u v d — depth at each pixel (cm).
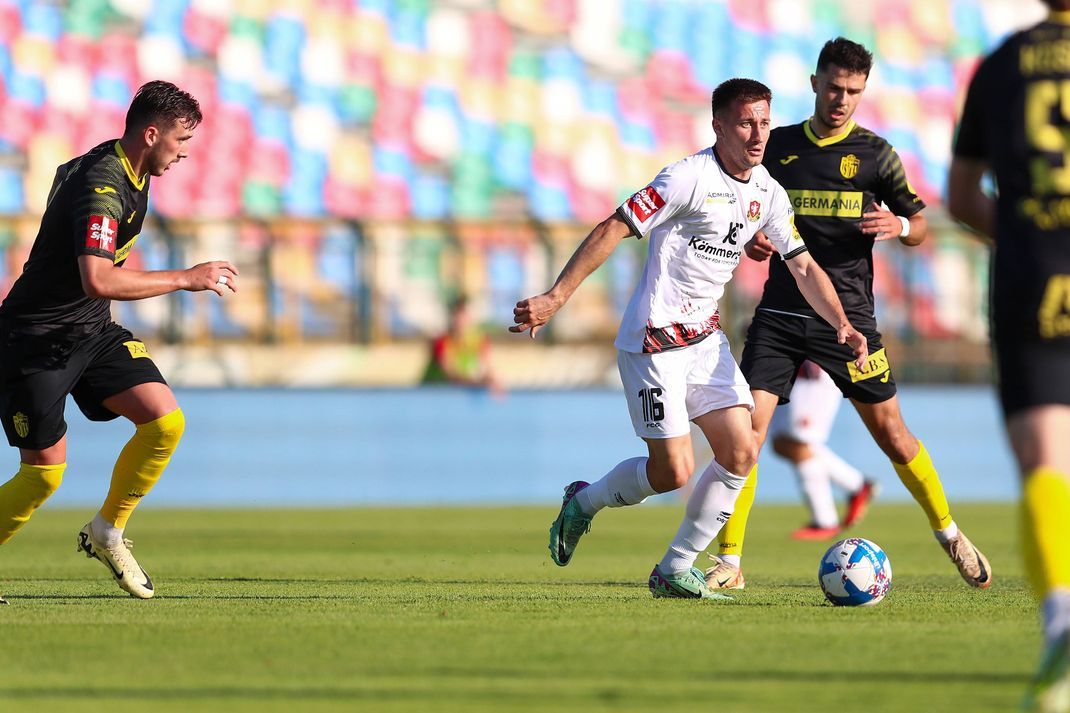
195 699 1202
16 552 3325
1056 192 1229
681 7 7962
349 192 7238
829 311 2169
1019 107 1257
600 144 7606
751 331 2444
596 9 7838
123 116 7194
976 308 6762
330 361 6462
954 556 2334
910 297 6675
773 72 7981
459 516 4947
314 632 1645
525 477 6112
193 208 7012
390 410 5991
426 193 7325
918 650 1481
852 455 6222
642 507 5869
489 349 6675
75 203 1922
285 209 7138
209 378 6338
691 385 2089
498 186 7406
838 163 2417
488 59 7631
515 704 1166
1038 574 1147
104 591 2261
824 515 3941
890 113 7956
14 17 7194
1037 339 1214
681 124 7750
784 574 2722
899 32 8150
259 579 2534
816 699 1181
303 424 5909
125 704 1179
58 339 2003
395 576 2614
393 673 1339
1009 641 1554
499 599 2089
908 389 6338
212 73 7319
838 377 2395
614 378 6750
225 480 5831
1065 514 1148
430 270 6612
